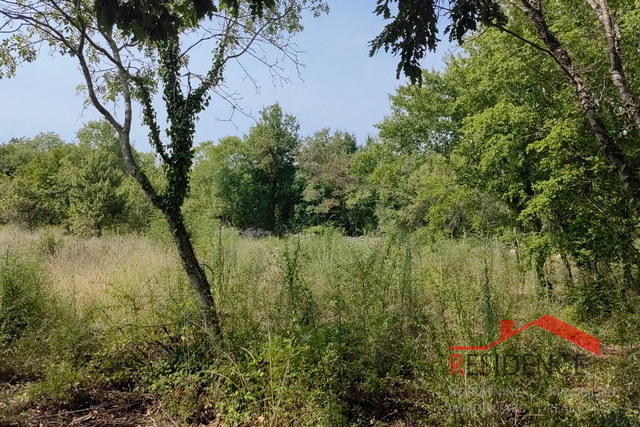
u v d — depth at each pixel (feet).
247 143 132.87
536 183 26.35
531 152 27.43
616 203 21.89
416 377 14.33
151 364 17.43
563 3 24.66
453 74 40.83
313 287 20.66
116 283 24.95
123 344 17.30
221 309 18.65
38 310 21.44
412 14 13.78
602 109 22.61
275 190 133.90
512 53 26.86
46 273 26.32
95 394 16.28
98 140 98.99
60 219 82.53
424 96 43.78
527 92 27.63
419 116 45.37
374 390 13.94
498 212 36.35
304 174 128.67
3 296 20.93
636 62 21.65
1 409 14.60
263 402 13.60
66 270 32.60
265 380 13.85
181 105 19.26
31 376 17.69
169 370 16.46
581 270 23.57
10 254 24.82
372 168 53.42
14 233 55.36
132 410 15.33
